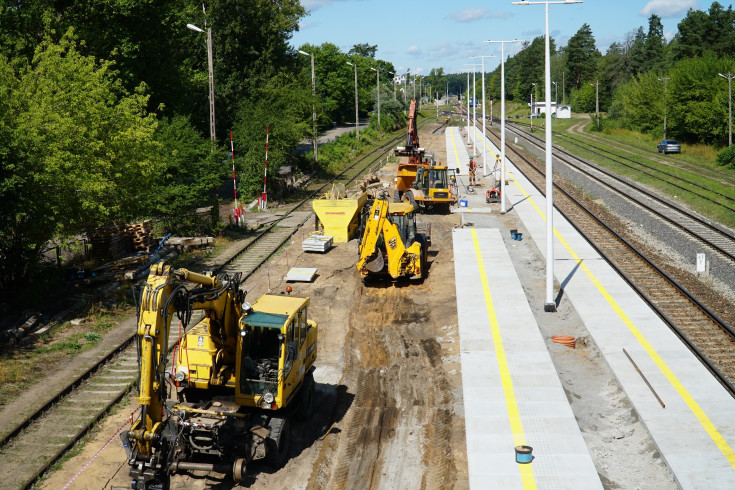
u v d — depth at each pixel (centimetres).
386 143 8275
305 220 3816
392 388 1719
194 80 4612
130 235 2811
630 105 9619
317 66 11912
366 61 14612
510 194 4516
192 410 1280
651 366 1733
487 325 2070
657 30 16538
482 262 2798
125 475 1312
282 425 1330
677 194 4400
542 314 2219
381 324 2186
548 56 2181
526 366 1762
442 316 2231
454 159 6500
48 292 2312
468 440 1390
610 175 5406
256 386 1326
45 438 1439
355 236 3400
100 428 1498
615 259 2816
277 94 5059
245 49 5450
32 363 1798
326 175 5559
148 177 2448
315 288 2545
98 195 2217
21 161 2019
